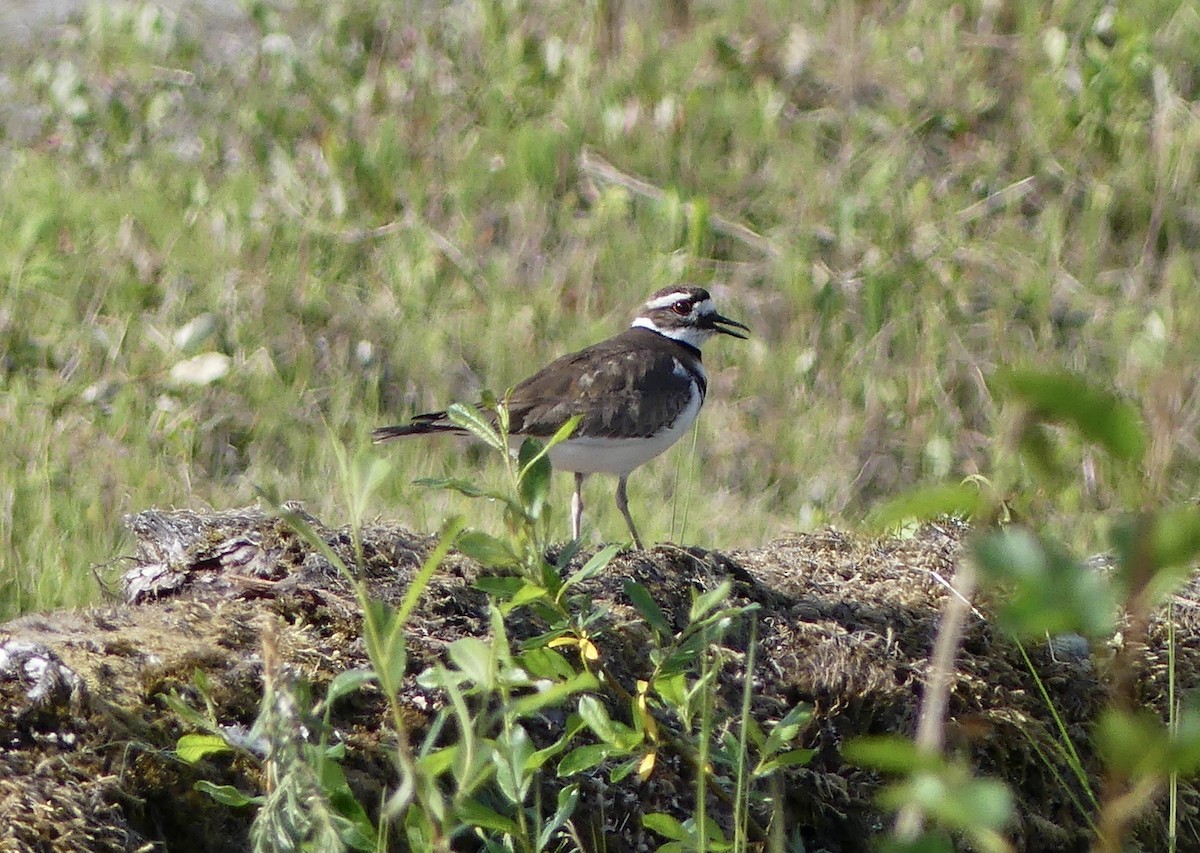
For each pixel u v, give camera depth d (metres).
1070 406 3.36
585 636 6.39
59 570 10.42
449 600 7.82
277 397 13.51
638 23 18.05
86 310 14.42
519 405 11.34
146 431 12.82
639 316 12.78
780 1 18.12
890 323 14.91
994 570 3.43
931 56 17.30
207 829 6.41
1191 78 17.12
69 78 17.39
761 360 14.64
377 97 17.20
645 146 16.72
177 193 16.12
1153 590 3.54
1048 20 17.64
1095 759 8.41
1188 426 12.75
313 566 7.91
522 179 16.30
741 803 6.86
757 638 8.16
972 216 16.06
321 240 15.48
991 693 8.32
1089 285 15.49
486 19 17.92
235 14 18.70
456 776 5.50
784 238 15.82
